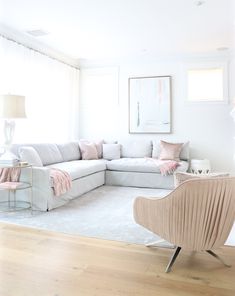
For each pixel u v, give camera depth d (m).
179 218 2.01
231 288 1.85
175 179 2.21
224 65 5.60
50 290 1.82
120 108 6.36
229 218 2.02
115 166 5.28
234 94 5.57
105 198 4.30
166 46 5.38
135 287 1.85
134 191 4.79
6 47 4.36
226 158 5.71
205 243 2.04
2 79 4.30
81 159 5.85
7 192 3.86
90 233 2.86
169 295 1.76
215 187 1.91
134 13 3.83
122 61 6.28
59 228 3.00
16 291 1.81
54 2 3.49
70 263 2.20
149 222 2.20
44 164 4.64
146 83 6.12
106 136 6.51
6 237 2.74
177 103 5.95
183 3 3.51
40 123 5.20
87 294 1.78
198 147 5.87
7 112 3.53
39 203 3.65
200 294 1.77
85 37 4.85
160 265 2.17
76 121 6.50
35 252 2.39
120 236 2.78
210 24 4.23
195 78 5.85
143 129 6.20
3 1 3.46
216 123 5.73
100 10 3.74
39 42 5.12
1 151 3.76
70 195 4.11
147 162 5.22
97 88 6.52
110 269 2.10
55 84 5.66
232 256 2.34
